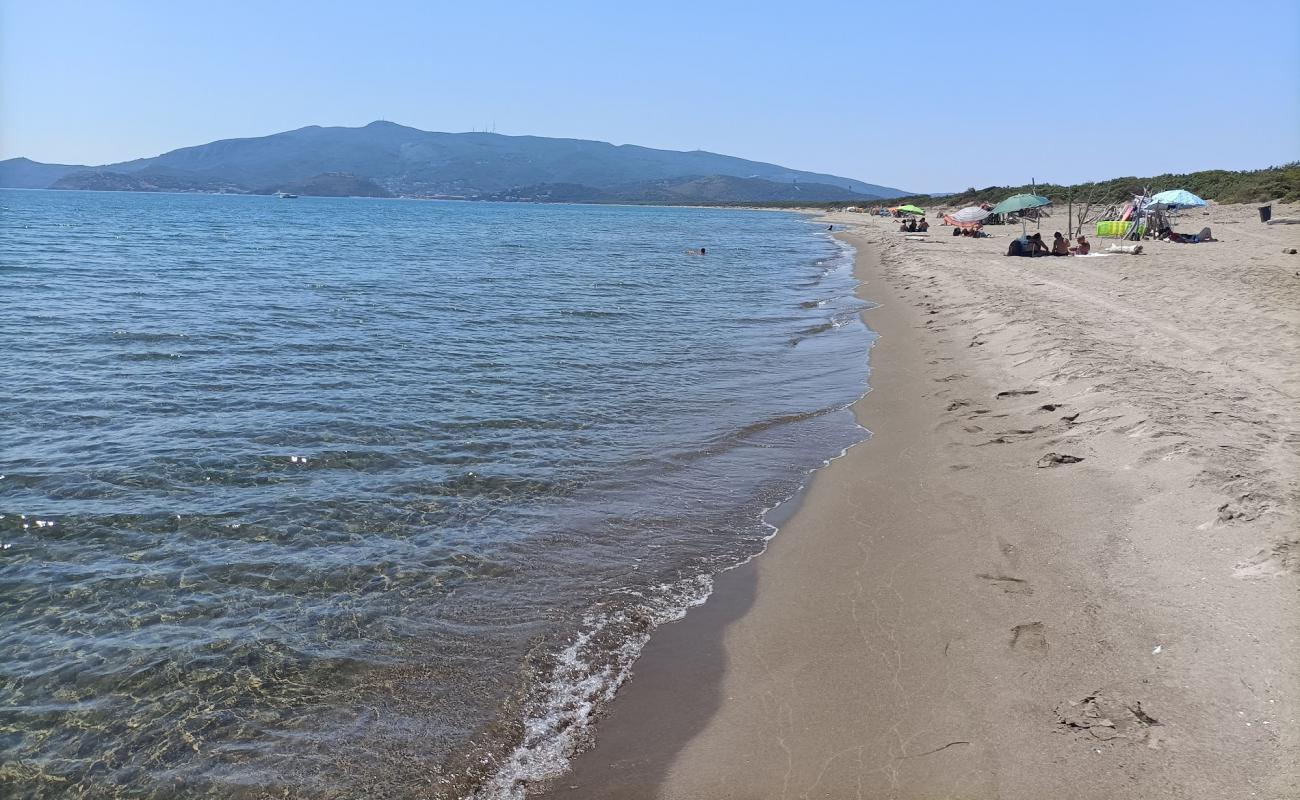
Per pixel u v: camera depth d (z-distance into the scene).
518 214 155.62
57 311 19.86
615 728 5.14
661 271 36.19
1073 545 7.01
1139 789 4.16
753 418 12.17
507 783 4.67
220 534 7.83
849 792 4.39
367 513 8.41
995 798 4.23
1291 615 5.42
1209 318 16.53
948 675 5.40
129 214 96.06
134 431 10.75
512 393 13.27
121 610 6.45
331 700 5.40
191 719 5.18
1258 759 4.24
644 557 7.62
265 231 64.75
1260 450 8.31
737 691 5.49
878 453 10.36
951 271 29.55
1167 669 5.10
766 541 7.97
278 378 13.74
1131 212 38.19
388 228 76.38
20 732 5.02
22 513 8.11
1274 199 51.25
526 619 6.47
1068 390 11.60
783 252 50.94
